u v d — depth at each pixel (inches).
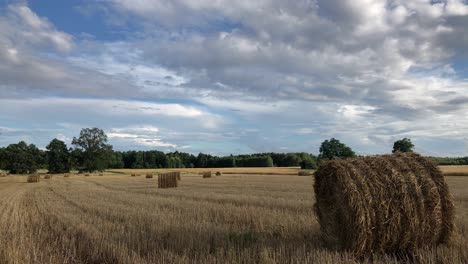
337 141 2598.4
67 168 4160.9
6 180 2266.2
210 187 1077.8
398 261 267.6
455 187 919.7
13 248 290.2
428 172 301.1
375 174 293.4
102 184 1475.1
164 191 933.8
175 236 339.6
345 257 258.2
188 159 5182.1
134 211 522.9
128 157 4987.7
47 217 502.3
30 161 4101.9
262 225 389.1
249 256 258.5
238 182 1360.7
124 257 267.3
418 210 288.0
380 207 283.7
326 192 324.8
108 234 357.4
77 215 505.7
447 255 256.1
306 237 341.7
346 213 290.4
